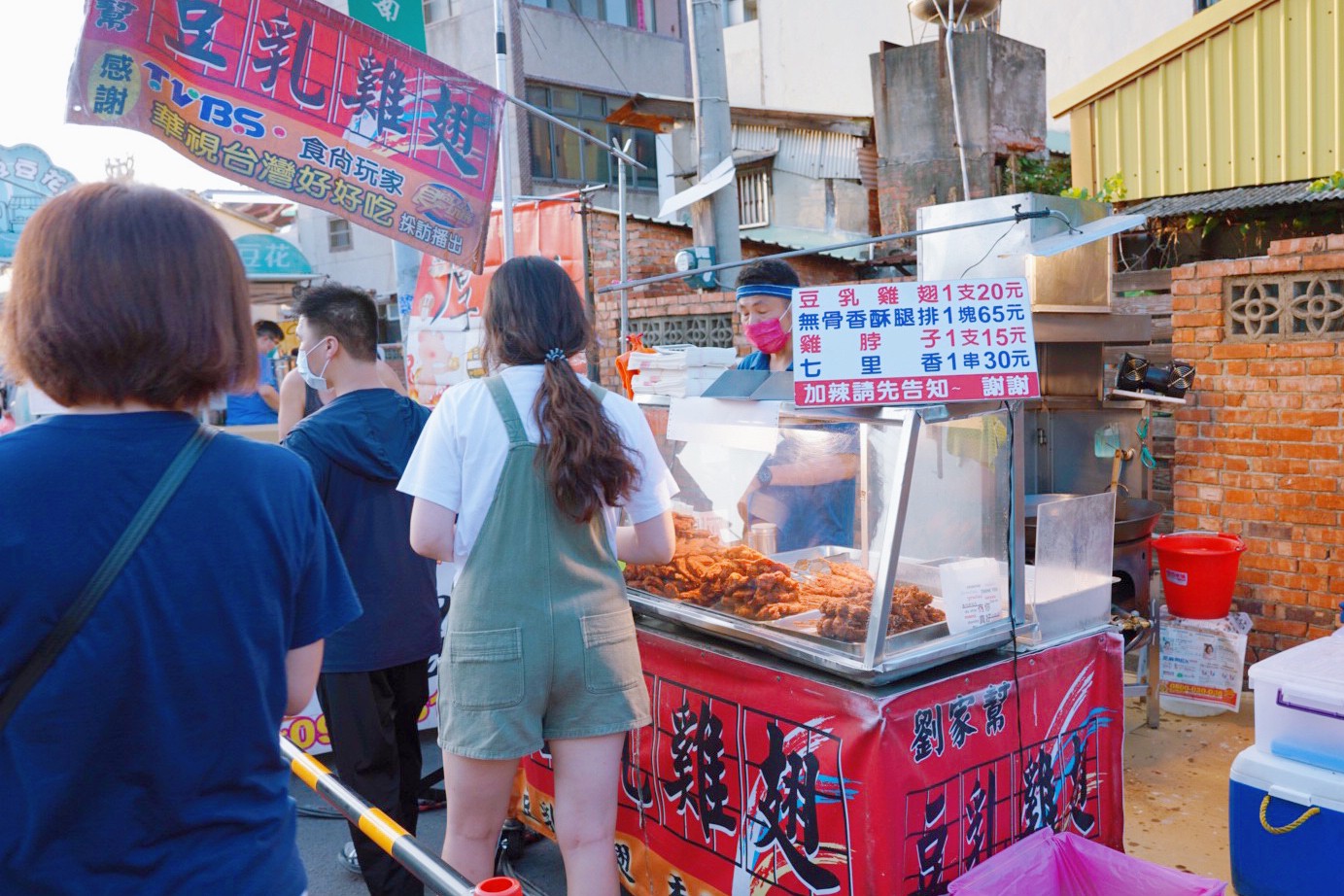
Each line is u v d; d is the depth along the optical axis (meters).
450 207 3.26
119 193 1.10
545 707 1.96
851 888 2.00
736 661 2.23
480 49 15.20
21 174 6.68
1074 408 4.39
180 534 1.07
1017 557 2.19
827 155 10.89
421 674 2.75
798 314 2.07
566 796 1.99
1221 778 3.35
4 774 1.00
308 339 2.65
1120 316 4.11
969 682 2.09
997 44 8.37
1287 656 2.65
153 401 1.11
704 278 6.79
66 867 1.02
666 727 2.43
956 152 8.38
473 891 1.42
